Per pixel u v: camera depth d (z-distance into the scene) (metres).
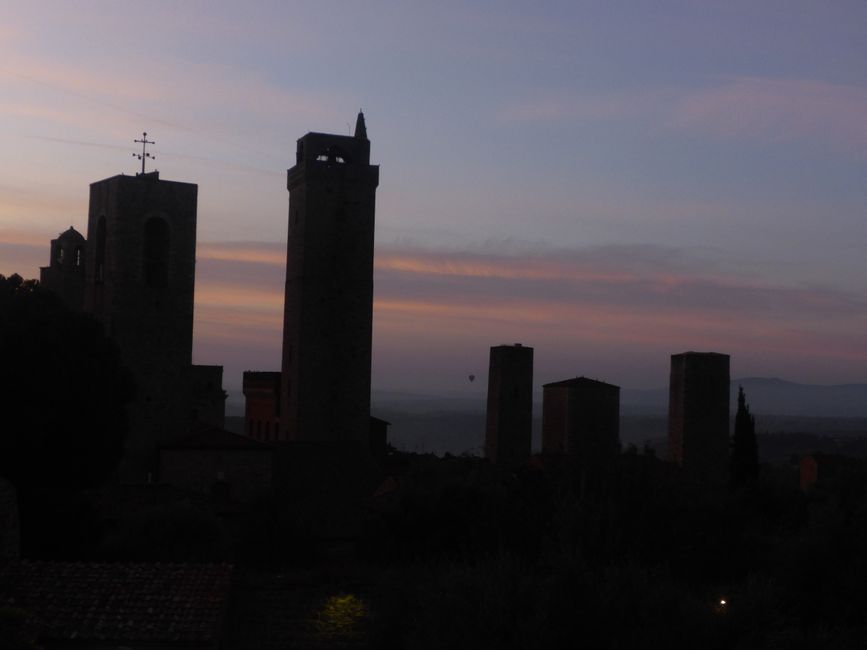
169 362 88.75
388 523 46.03
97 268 91.25
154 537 49.50
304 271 103.75
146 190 88.56
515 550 40.38
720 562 37.75
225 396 102.19
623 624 23.12
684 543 38.00
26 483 49.75
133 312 87.62
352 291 105.00
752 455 74.31
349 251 105.12
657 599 23.44
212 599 27.70
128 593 27.80
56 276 105.38
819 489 56.62
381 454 108.75
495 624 22.91
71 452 50.88
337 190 104.88
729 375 81.38
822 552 30.73
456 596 23.62
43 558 45.97
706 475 75.38
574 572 23.47
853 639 24.88
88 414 51.41
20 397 48.28
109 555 47.28
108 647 25.47
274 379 116.31
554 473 43.12
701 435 80.44
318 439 102.75
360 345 104.94
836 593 30.17
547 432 94.62
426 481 48.97
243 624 28.78
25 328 49.47
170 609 27.06
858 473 49.00
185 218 90.06
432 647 23.20
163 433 88.00
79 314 55.28
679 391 81.81
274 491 68.81
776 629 24.20
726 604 24.77
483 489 46.00
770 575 32.84
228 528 61.97
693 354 81.19
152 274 89.44
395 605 27.67
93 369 52.22
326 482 81.19
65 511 47.78
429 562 40.50
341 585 31.05
